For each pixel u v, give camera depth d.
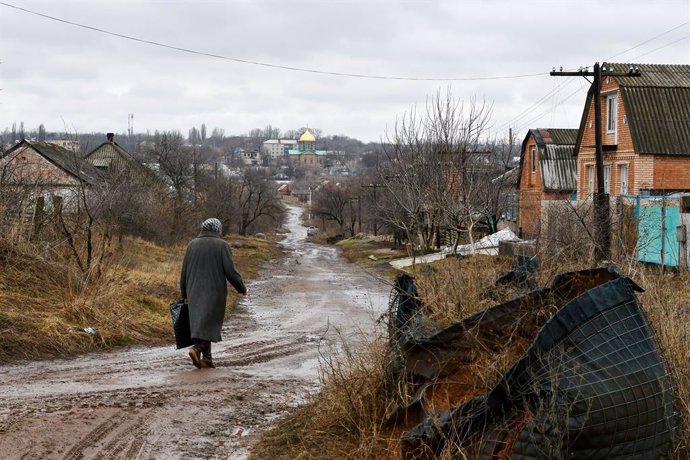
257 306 19.98
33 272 13.37
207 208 59.31
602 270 6.09
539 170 42.16
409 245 12.53
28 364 9.63
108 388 8.16
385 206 39.38
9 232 14.17
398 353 6.62
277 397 8.25
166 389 8.25
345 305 20.20
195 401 7.74
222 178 69.44
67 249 15.12
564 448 4.64
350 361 7.39
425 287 7.80
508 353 5.96
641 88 29.59
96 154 51.78
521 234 30.92
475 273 7.96
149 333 13.00
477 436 5.05
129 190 32.97
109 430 6.43
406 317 7.16
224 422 7.05
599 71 22.11
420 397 5.85
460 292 7.57
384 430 6.05
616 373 4.84
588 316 5.06
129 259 21.03
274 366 10.46
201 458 5.95
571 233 11.27
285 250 62.09
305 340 13.31
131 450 5.96
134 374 9.16
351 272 34.94
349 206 92.56
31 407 6.99
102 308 12.83
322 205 95.75
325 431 6.50
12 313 11.00
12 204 15.27
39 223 15.66
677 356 6.06
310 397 7.91
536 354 4.96
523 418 4.93
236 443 6.43
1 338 10.02
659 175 28.92
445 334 6.30
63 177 22.81
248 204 78.69
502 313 6.23
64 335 10.98
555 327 5.01
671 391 5.12
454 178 28.17
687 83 30.31
